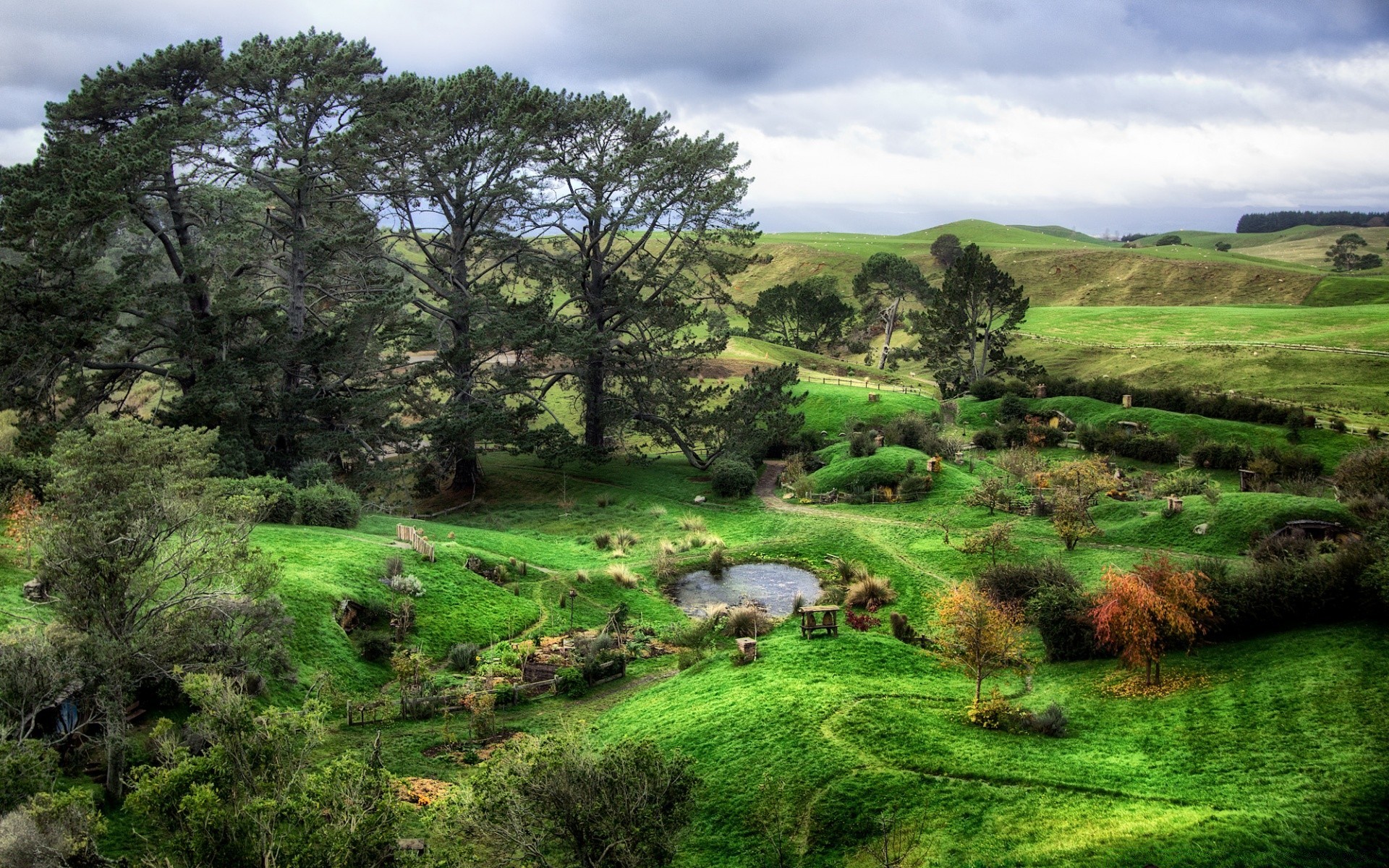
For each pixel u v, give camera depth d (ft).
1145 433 250.37
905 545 176.45
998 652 98.73
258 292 238.89
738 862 76.23
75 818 59.67
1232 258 634.43
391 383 243.60
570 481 258.37
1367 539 116.67
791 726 93.20
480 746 102.73
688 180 256.11
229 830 55.06
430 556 154.61
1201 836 66.08
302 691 108.58
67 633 82.53
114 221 176.45
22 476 132.16
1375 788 68.74
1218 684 93.50
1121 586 98.94
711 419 257.34
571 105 244.42
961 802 77.10
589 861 59.93
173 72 199.41
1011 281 351.05
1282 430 242.78
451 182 233.14
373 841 56.03
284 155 205.67
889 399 305.73
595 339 251.80
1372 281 517.96
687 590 164.96
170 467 90.38
